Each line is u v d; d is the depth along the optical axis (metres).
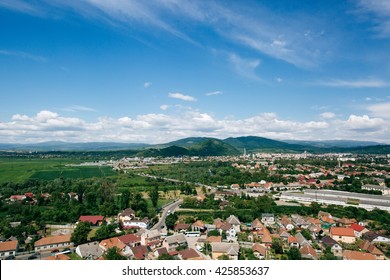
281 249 104.00
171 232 133.25
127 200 171.12
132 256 99.12
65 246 110.00
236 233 126.88
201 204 182.88
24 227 124.06
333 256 96.25
